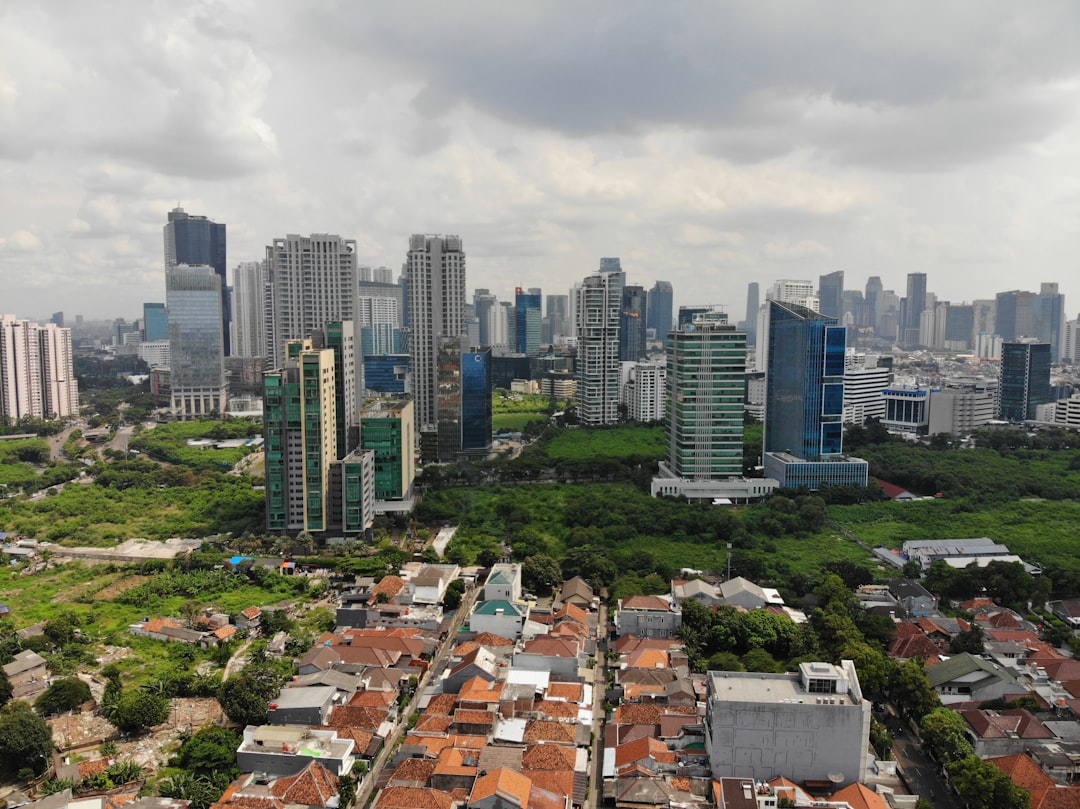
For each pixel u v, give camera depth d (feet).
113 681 580.71
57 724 545.03
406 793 433.07
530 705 531.09
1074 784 467.52
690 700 542.16
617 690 581.53
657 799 446.60
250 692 535.19
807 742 461.78
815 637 622.13
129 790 465.06
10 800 458.91
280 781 454.81
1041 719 525.75
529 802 428.56
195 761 479.82
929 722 505.25
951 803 461.78
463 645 626.64
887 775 479.41
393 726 541.34
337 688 561.02
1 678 573.74
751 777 464.24
